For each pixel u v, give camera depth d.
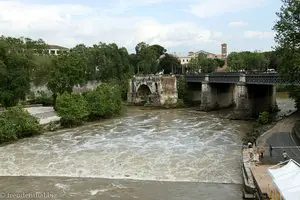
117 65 163.38
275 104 110.62
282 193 29.69
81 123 92.81
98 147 66.19
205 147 64.12
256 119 97.12
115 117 105.50
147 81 138.00
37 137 76.56
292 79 68.69
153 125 90.12
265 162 48.81
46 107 114.25
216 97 126.25
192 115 109.56
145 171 51.62
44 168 54.16
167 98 133.38
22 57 102.50
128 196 43.03
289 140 61.06
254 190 40.81
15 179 49.72
